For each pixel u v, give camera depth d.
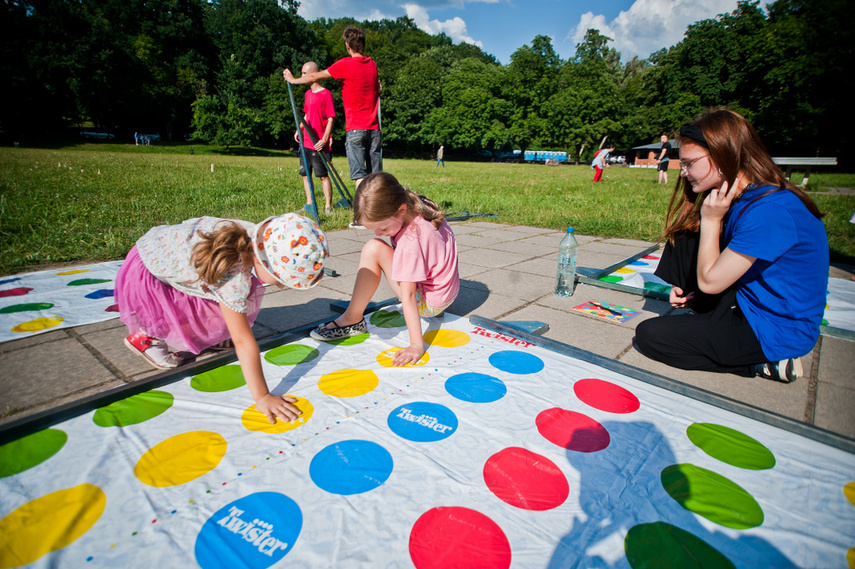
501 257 4.04
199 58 44.41
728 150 1.62
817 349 2.17
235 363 1.91
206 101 39.38
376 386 1.74
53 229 4.22
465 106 46.84
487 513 1.13
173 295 1.78
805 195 1.63
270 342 2.07
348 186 8.83
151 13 43.00
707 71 32.72
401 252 1.89
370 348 2.08
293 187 8.41
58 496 1.16
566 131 47.75
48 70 31.00
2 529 1.06
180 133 48.72
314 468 1.29
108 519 1.10
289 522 1.10
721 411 1.59
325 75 4.82
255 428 1.47
